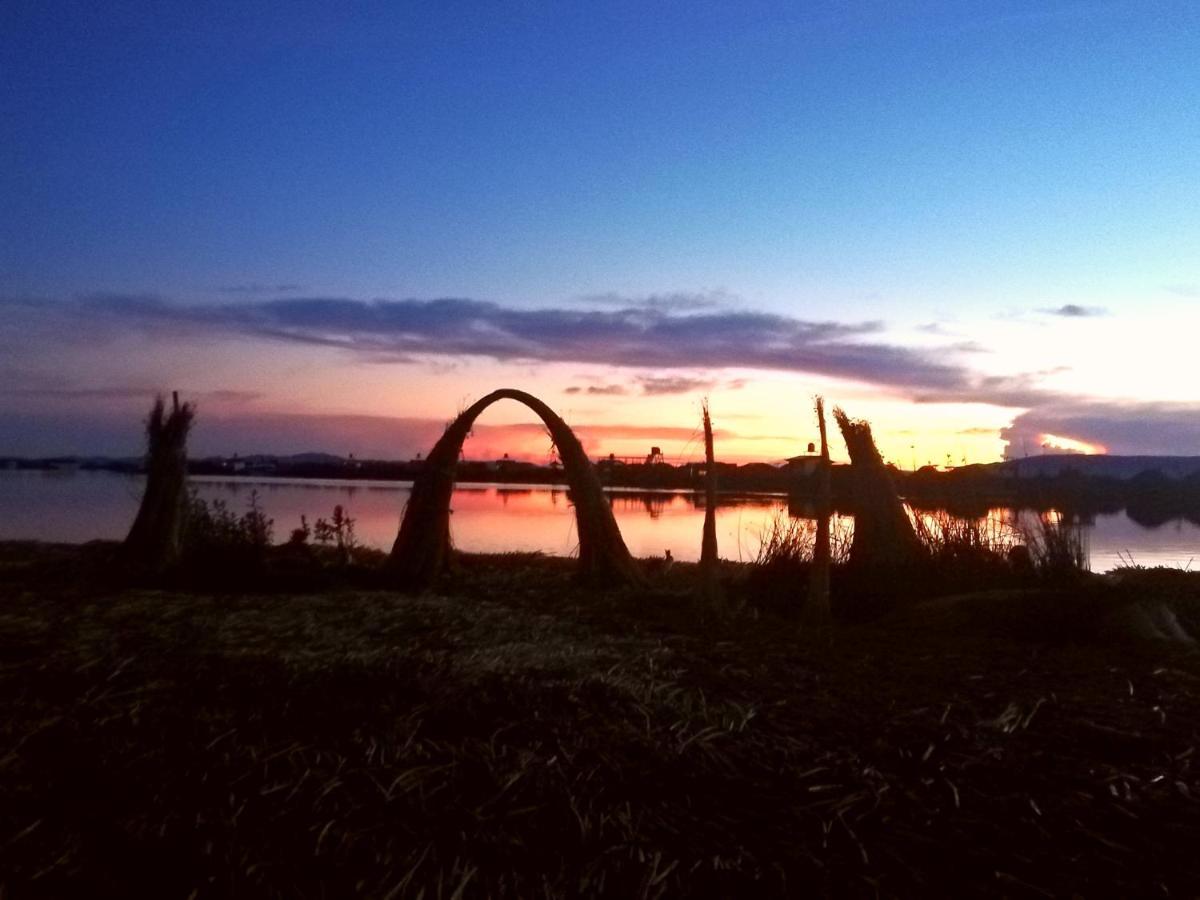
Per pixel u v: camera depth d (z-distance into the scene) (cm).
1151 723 564
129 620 746
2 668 613
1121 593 822
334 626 737
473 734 529
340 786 473
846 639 773
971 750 525
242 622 738
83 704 559
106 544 1173
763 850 431
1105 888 402
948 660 707
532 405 1047
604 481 1966
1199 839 435
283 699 569
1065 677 661
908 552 987
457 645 684
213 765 492
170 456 1035
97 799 464
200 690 582
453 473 1027
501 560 1203
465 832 440
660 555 1490
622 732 534
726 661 686
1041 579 940
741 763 507
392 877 409
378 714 549
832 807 464
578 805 461
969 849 431
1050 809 463
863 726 557
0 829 438
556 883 407
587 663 645
